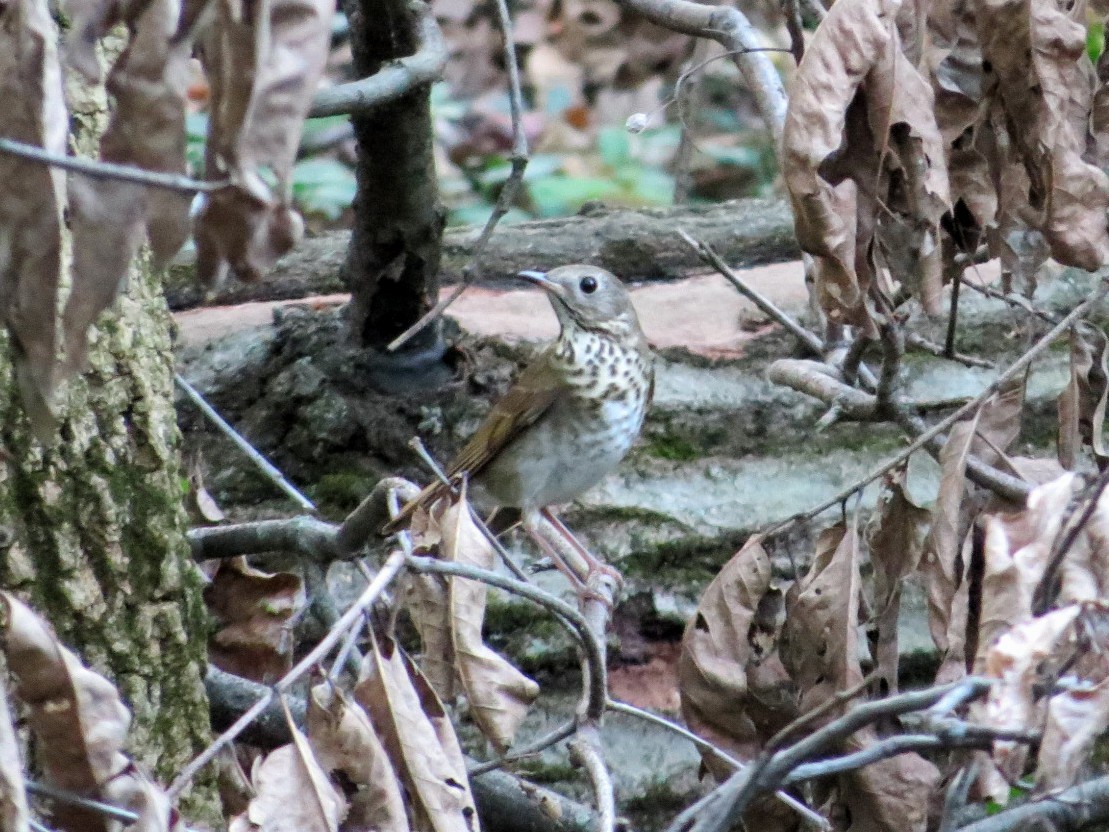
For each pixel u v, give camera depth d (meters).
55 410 6.47
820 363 8.86
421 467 10.80
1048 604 5.24
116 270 4.11
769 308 9.07
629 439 10.14
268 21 3.87
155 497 6.94
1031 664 4.55
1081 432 7.54
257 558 10.37
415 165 10.18
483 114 21.28
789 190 6.08
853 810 7.25
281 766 5.40
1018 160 6.74
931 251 6.42
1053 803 6.22
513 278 12.27
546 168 19.36
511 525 10.46
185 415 10.97
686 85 14.79
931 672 10.24
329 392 10.95
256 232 3.97
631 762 9.90
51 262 4.26
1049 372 11.30
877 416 7.96
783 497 10.73
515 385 9.98
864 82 6.08
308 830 5.35
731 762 7.01
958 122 6.64
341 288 12.07
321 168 17.83
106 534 6.70
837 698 4.75
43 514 6.53
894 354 7.54
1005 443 7.51
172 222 4.06
